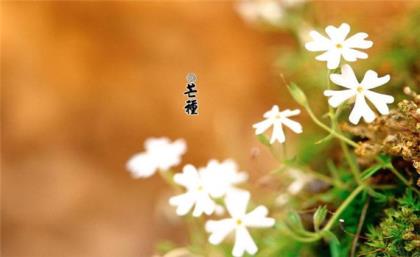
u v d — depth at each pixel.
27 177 0.71
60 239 0.69
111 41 0.74
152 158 0.33
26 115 0.73
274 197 0.33
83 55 0.74
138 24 0.74
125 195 0.69
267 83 0.62
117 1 0.74
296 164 0.31
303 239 0.30
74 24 0.75
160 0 0.74
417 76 0.34
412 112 0.27
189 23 0.72
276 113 0.29
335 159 0.34
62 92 0.74
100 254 0.66
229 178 0.31
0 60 0.74
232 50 0.68
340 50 0.27
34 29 0.75
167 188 0.65
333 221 0.29
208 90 0.67
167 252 0.35
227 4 0.71
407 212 0.27
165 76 0.71
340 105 0.28
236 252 0.29
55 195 0.70
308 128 0.37
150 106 0.70
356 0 0.43
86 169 0.71
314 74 0.38
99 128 0.72
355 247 0.30
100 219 0.69
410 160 0.28
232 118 0.63
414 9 0.37
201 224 0.34
